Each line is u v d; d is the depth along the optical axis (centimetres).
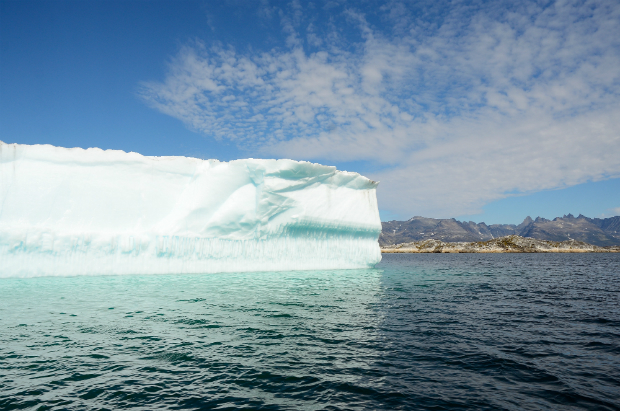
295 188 1850
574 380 418
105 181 1501
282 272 1781
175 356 482
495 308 875
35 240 1312
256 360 470
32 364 448
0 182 1341
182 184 1658
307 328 634
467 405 351
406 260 4925
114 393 372
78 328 616
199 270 1605
